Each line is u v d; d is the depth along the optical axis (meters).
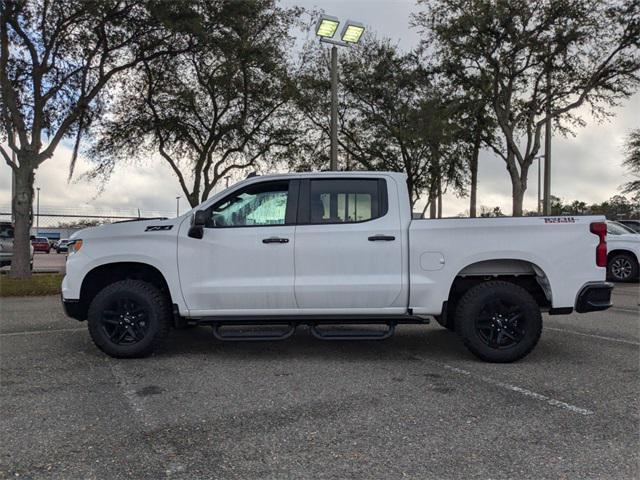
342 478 3.28
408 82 21.61
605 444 3.76
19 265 14.35
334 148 13.41
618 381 5.27
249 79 17.09
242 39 15.17
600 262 5.91
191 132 18.12
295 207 6.12
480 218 5.96
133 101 17.31
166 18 13.02
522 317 5.90
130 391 4.96
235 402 4.66
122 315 6.11
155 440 3.85
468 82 19.17
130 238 6.14
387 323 6.10
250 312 6.04
